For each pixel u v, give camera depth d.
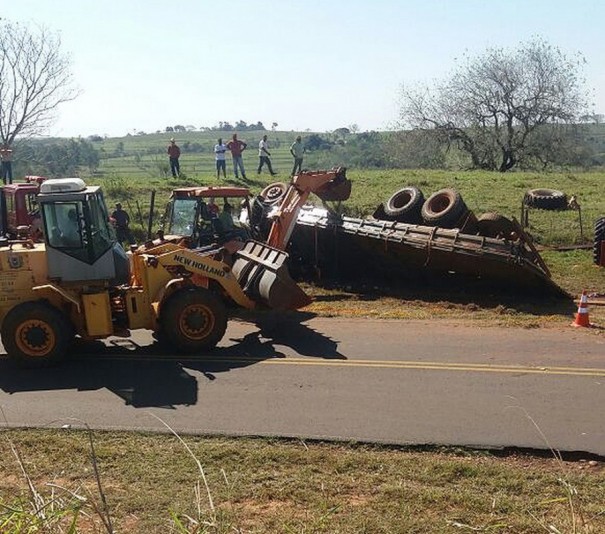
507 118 50.03
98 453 7.50
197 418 8.51
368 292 16.30
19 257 10.69
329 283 17.25
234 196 15.67
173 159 30.16
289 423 8.33
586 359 10.80
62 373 10.35
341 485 6.83
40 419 8.52
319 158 53.34
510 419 8.39
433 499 6.51
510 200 25.98
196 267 11.77
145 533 5.93
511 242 14.46
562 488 6.70
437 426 8.20
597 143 71.44
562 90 48.91
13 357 10.50
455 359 10.84
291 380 9.90
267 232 17.30
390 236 15.87
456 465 7.16
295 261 18.22
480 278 15.55
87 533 5.86
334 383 9.75
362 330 12.74
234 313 14.12
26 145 38.09
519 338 12.08
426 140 51.34
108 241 11.16
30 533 4.29
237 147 29.33
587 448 7.58
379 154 53.47
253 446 7.70
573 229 21.52
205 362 10.79
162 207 24.31
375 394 9.29
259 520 6.18
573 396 9.16
